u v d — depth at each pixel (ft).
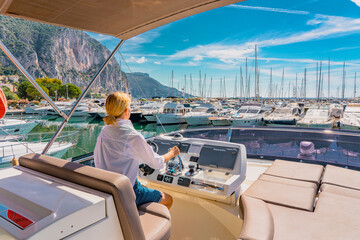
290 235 4.61
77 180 3.43
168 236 3.91
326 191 6.63
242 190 8.42
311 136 11.46
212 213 6.84
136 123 92.89
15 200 3.01
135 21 6.40
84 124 95.35
